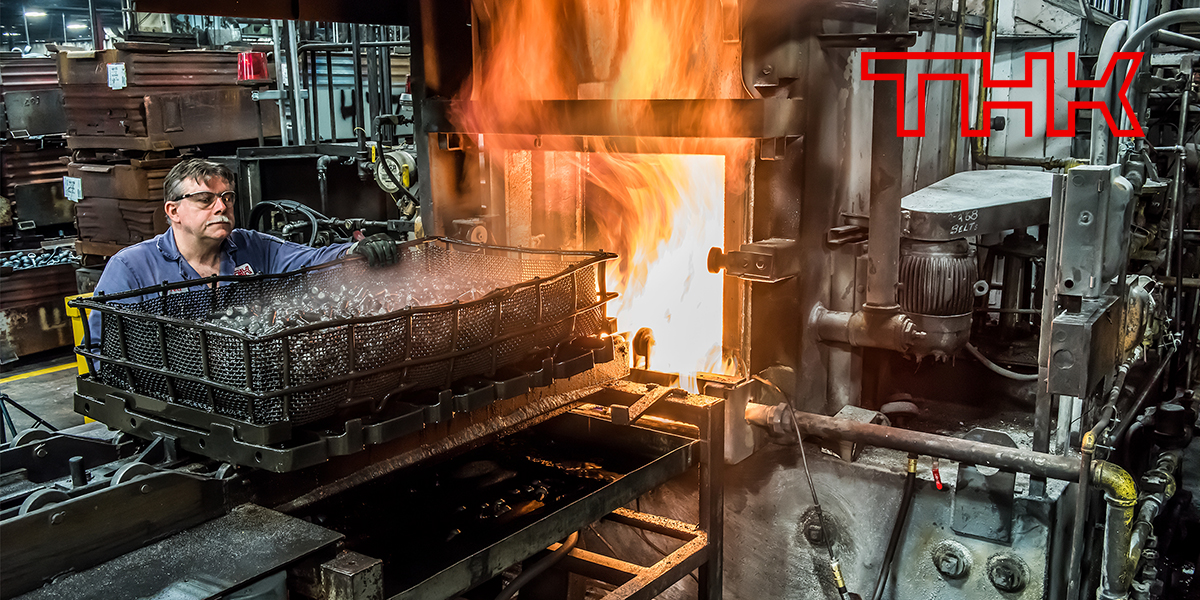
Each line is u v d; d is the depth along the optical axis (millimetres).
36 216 6648
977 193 2752
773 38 2213
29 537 1308
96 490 1429
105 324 1701
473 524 1956
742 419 2379
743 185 2295
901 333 2371
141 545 1451
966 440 2182
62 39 10922
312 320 1700
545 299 1945
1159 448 3137
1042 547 2189
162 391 1634
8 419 3432
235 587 1334
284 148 5211
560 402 2168
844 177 2594
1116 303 2109
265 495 1644
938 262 2432
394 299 1906
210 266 2502
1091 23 3414
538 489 2135
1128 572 2100
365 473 1792
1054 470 2049
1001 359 3186
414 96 2725
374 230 4832
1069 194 1986
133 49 5375
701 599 2369
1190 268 3570
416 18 2643
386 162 4480
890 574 2410
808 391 2512
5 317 5734
